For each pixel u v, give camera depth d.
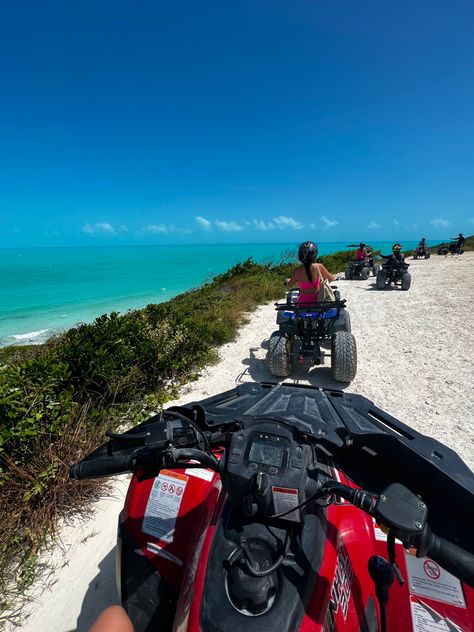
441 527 1.27
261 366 5.81
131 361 4.91
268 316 9.49
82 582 2.31
